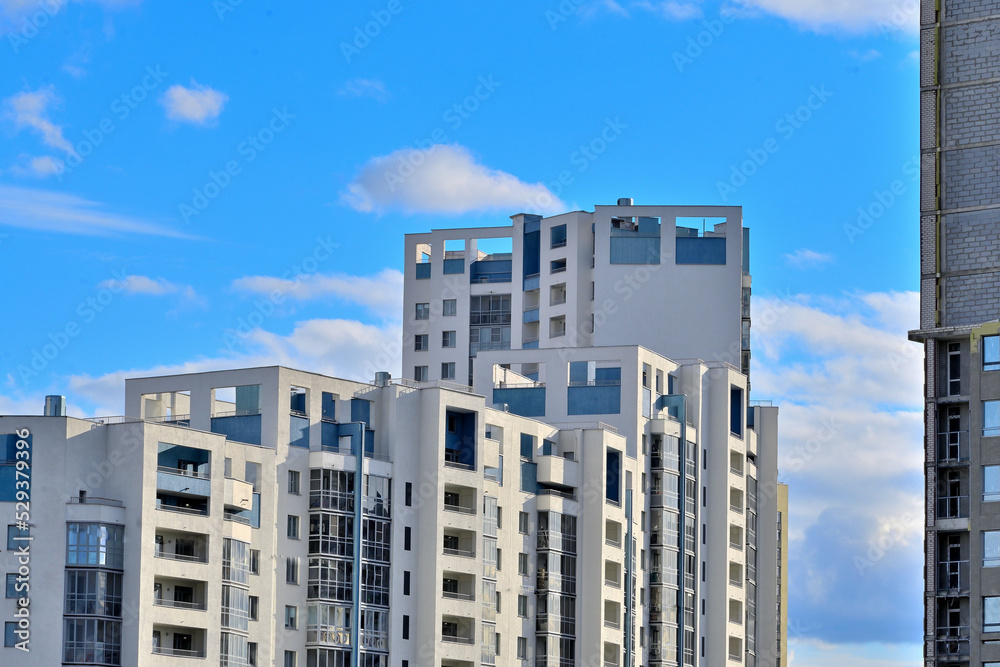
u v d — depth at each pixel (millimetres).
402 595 176375
